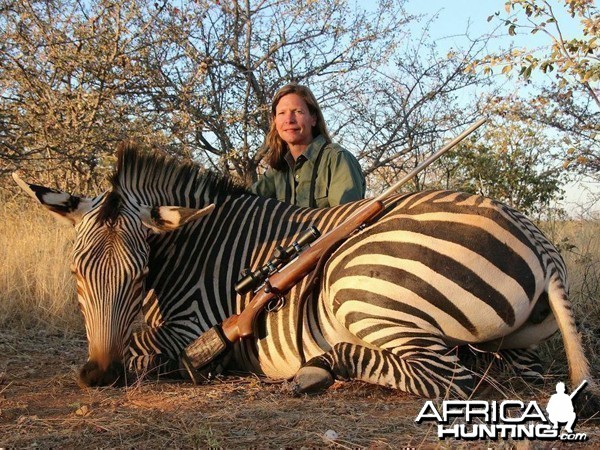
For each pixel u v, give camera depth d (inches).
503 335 128.1
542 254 128.2
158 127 379.2
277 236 147.1
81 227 136.6
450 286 125.0
